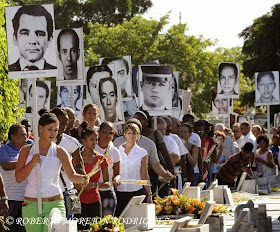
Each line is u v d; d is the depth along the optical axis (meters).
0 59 22.91
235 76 29.02
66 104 26.72
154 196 15.88
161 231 12.98
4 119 23.11
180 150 17.92
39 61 11.40
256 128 28.61
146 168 13.35
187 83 59.22
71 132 13.09
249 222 11.48
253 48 62.94
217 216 11.88
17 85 23.47
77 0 67.94
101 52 57.47
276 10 61.91
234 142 25.33
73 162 11.36
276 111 61.62
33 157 9.91
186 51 57.78
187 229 10.96
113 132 12.40
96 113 13.48
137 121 13.99
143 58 57.34
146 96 18.62
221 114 31.53
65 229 9.59
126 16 71.94
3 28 23.12
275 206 17.83
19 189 11.91
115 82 17.94
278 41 62.03
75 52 18.25
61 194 10.12
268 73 32.34
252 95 63.16
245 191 21.61
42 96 21.98
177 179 17.64
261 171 25.17
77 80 18.28
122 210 13.27
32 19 11.41
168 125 17.38
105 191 12.12
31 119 20.17
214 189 18.17
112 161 12.35
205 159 20.81
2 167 11.91
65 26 67.75
